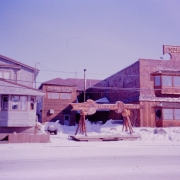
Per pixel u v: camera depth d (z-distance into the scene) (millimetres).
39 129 26891
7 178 8945
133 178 9062
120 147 17516
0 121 23406
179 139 22766
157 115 29641
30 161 12070
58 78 42156
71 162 11953
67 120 39250
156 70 30844
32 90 24234
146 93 29906
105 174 9625
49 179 8844
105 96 44875
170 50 32031
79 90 48031
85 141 21469
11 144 18328
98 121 38438
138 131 26234
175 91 29797
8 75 27484
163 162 12234
